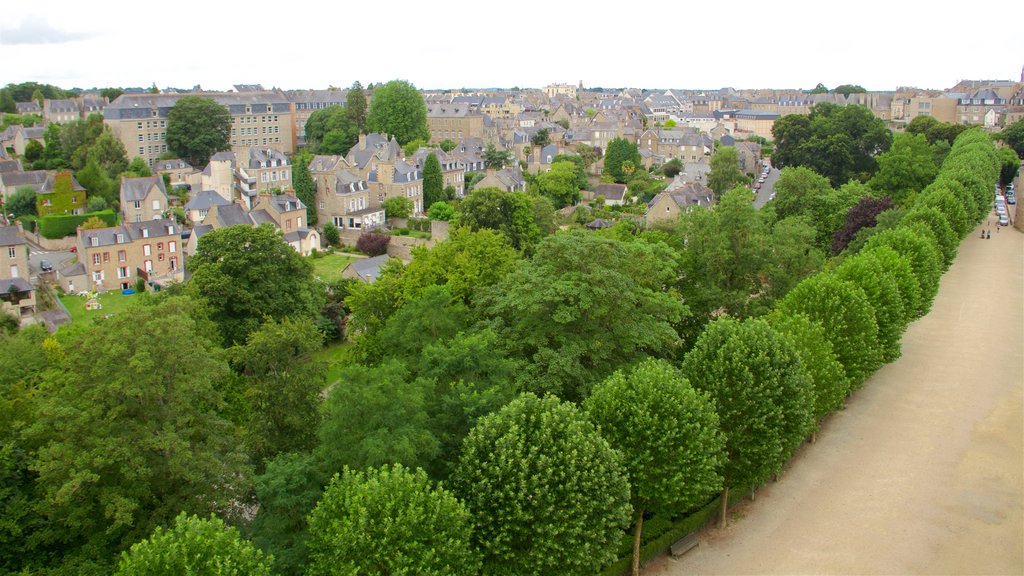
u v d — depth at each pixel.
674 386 40.12
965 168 118.31
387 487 31.16
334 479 32.56
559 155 183.25
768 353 44.03
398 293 63.47
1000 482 47.28
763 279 71.31
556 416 35.59
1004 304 82.69
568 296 47.94
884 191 126.56
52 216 131.12
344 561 29.84
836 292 55.72
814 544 42.16
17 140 183.75
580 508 33.28
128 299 107.69
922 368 65.50
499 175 154.50
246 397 46.22
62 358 43.19
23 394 44.91
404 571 28.67
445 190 162.00
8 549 36.66
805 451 52.34
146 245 114.44
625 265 55.41
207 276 73.88
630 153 183.62
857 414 57.38
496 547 33.03
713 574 40.22
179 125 174.88
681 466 38.38
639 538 40.03
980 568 39.19
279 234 82.94
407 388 38.19
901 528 43.06
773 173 158.75
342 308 88.44
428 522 30.70
